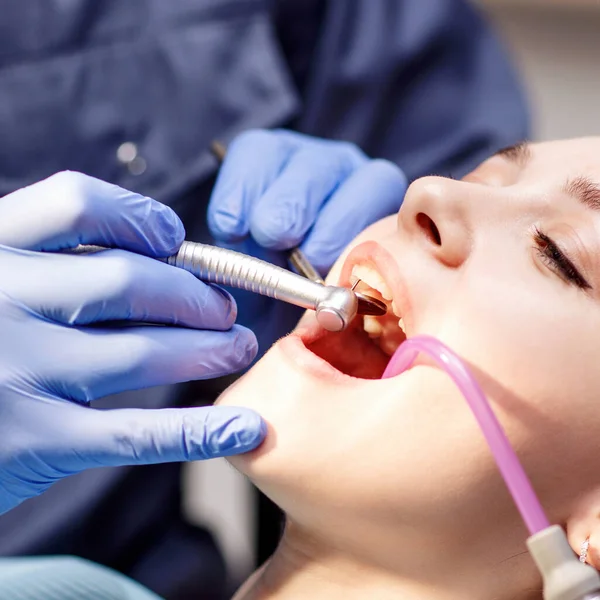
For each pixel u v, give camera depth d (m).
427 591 0.88
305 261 1.12
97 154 1.47
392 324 0.99
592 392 0.81
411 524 0.81
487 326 0.81
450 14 1.61
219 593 1.54
